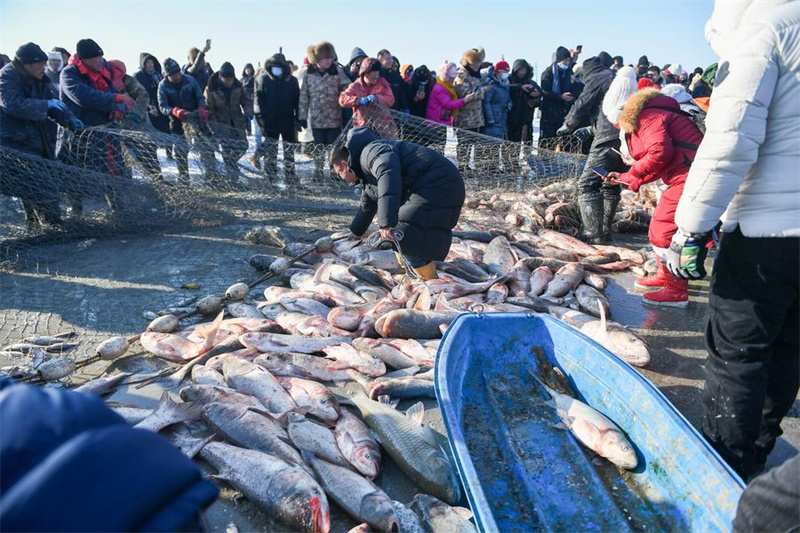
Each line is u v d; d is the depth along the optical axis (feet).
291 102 31.01
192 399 11.31
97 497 2.59
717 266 8.28
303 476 8.46
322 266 17.46
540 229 23.77
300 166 29.09
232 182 27.37
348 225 24.66
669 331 15.30
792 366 8.50
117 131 23.22
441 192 15.23
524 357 12.19
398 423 10.18
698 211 7.89
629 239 24.31
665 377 13.01
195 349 13.64
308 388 11.42
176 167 26.91
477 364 12.01
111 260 20.51
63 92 23.94
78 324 15.43
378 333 14.48
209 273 19.40
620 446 9.30
